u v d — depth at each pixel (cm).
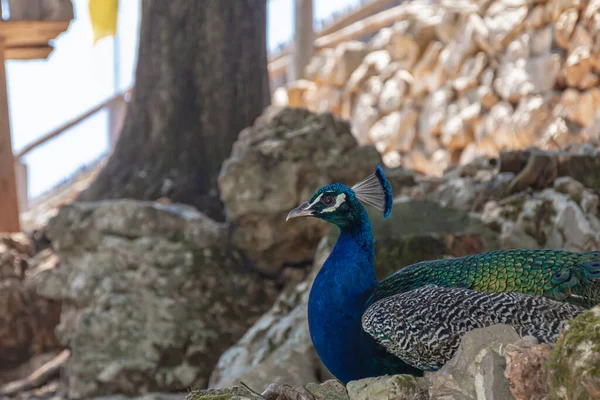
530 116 1272
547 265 426
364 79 1720
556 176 827
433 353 394
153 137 1255
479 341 371
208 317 940
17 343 1110
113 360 916
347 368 446
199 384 913
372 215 775
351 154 945
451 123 1454
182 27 1277
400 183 966
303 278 966
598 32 1189
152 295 936
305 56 1861
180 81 1267
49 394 1013
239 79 1294
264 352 748
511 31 1371
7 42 1198
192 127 1263
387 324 408
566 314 388
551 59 1267
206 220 990
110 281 946
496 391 349
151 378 912
